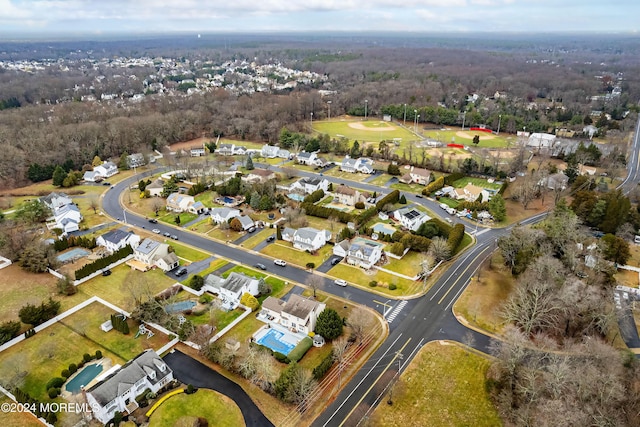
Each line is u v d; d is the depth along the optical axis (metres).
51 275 102.12
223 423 63.28
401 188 159.12
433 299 92.88
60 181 159.88
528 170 176.38
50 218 130.75
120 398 64.44
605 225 118.69
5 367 72.00
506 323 84.50
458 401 67.31
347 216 127.56
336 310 88.81
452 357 76.25
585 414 55.34
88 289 96.38
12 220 125.44
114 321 82.19
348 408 65.94
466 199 147.12
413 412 65.31
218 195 150.00
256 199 136.38
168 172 175.00
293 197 146.25
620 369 65.25
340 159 194.88
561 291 80.69
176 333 81.38
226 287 91.75
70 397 67.25
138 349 78.12
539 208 141.62
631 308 86.94
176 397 67.62
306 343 77.81
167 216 135.12
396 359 75.81
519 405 65.19
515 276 98.75
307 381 66.62
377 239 118.56
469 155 196.00
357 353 77.31
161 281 99.25
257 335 81.44
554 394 61.25
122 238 112.19
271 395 68.44
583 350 71.75
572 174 159.75
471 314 87.75
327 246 115.69
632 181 161.88
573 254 92.75
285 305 84.56
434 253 106.69
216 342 79.19
